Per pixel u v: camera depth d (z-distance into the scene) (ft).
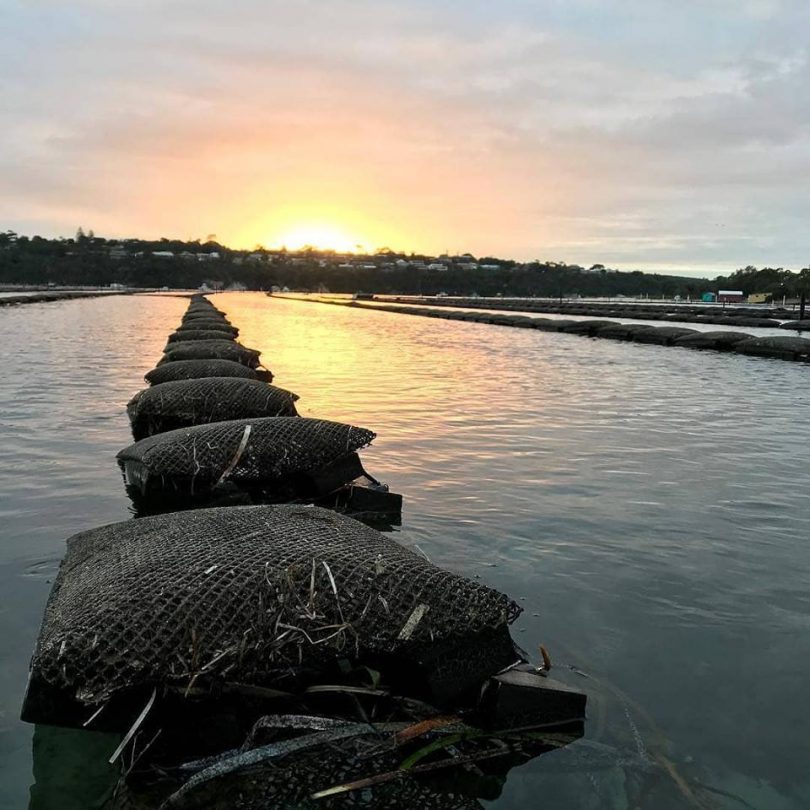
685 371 54.90
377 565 10.80
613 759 9.48
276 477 18.97
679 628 12.84
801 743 9.87
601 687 10.98
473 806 8.60
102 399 34.71
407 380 45.34
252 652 9.70
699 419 33.01
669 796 8.87
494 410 34.17
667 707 10.58
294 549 11.07
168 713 9.48
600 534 17.24
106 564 11.17
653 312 156.87
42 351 58.80
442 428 29.37
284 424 19.79
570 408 35.37
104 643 9.29
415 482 21.33
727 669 11.58
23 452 24.13
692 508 19.33
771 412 35.35
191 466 18.60
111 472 21.81
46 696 9.53
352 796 8.58
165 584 10.09
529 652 11.88
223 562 10.59
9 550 15.72
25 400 34.19
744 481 22.07
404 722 9.77
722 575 15.06
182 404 25.13
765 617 13.30
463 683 10.30
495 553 16.01
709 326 119.03
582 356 66.08
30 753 9.46
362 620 10.17
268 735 9.35
